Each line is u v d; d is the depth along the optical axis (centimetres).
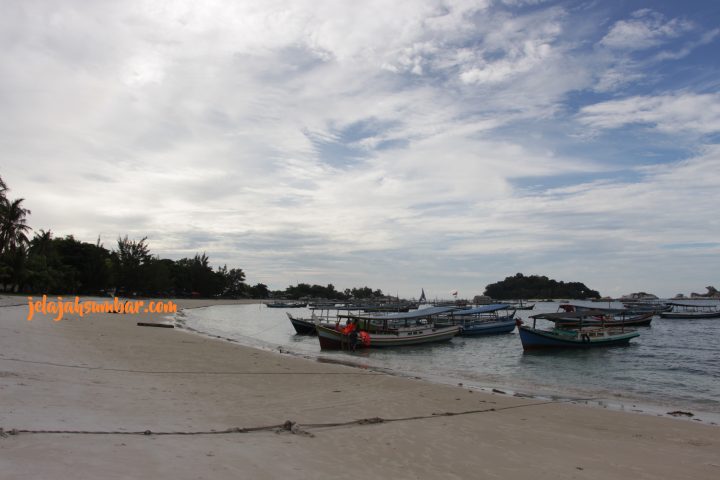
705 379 2469
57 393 1053
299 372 1955
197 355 2262
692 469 907
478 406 1453
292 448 817
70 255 9888
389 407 1337
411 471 761
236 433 890
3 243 6956
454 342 4619
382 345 3909
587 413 1442
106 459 618
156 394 1234
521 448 981
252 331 5431
